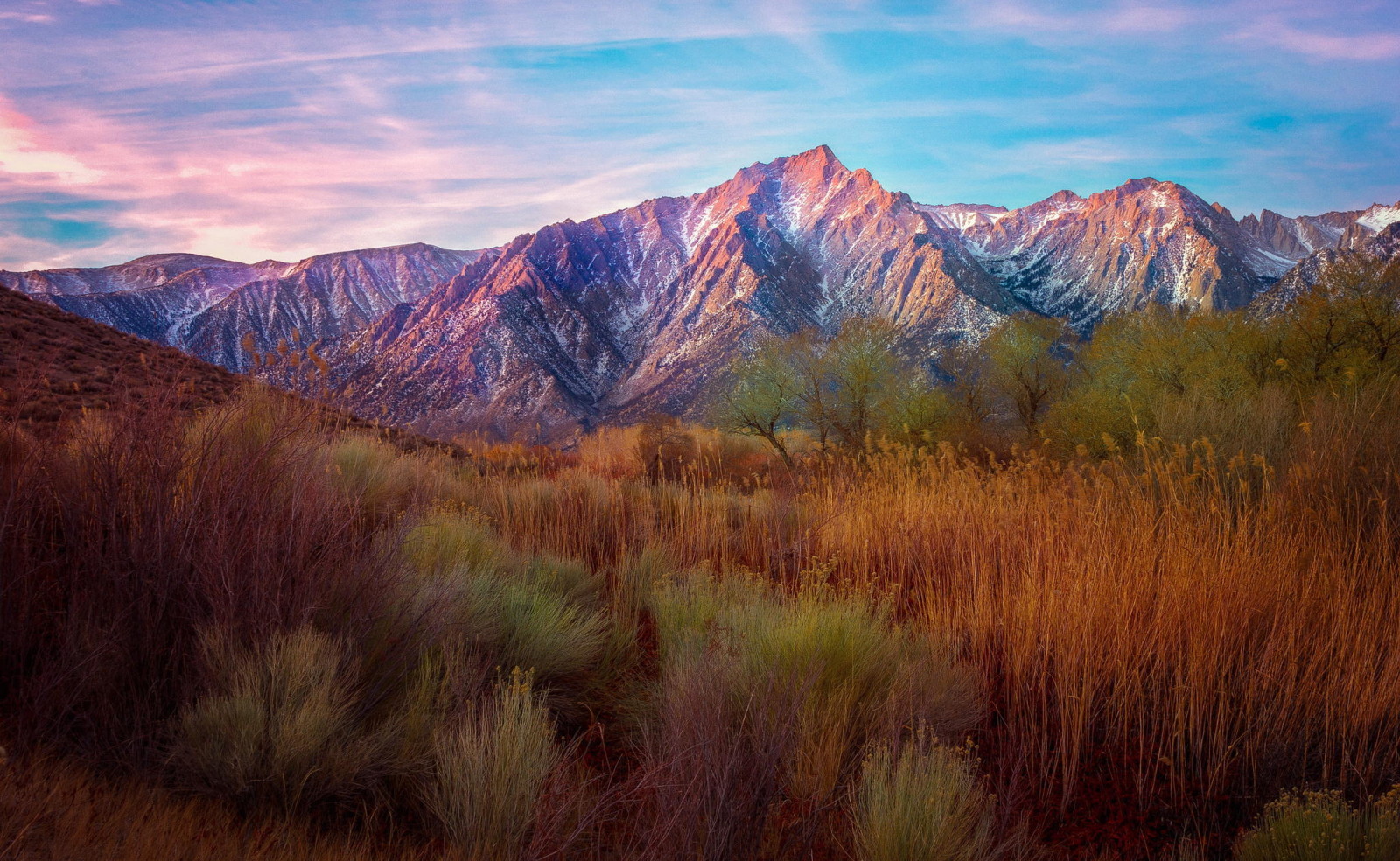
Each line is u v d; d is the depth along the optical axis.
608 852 2.82
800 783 3.20
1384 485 5.00
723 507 8.73
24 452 3.68
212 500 3.67
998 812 3.17
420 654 3.79
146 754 2.86
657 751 3.36
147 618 3.19
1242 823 3.16
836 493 8.82
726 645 4.05
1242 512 5.29
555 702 4.05
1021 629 4.47
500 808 2.82
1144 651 4.12
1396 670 3.54
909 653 4.30
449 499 7.52
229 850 2.37
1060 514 5.84
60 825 2.21
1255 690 3.65
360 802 3.00
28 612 3.12
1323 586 4.21
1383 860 2.52
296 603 3.55
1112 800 3.34
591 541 7.66
